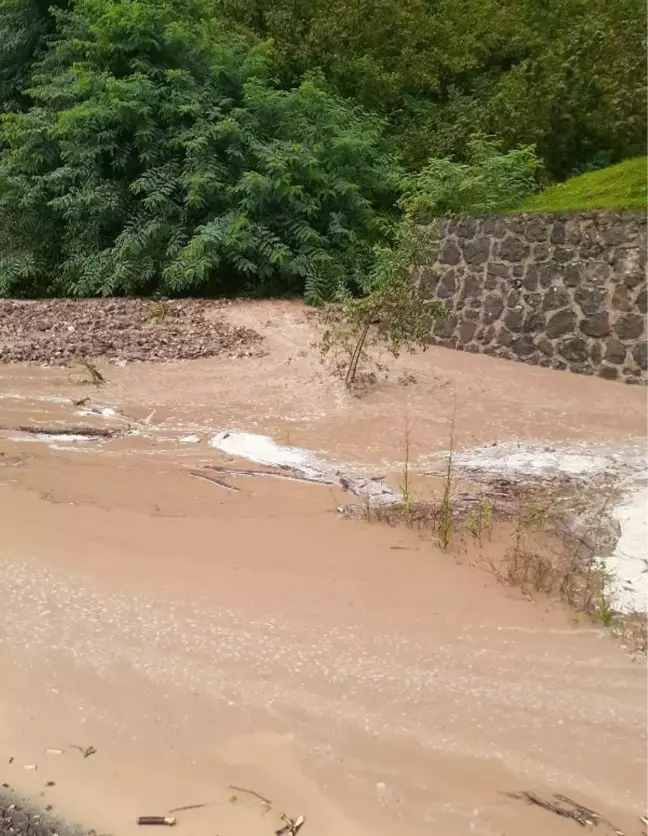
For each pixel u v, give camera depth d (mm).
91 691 2979
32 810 2408
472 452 6176
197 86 13789
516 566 4035
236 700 2943
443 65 16281
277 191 12828
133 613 3527
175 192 13234
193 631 3398
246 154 13422
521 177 12008
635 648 3383
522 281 9180
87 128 13141
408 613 3623
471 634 3463
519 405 7504
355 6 15922
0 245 13695
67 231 13477
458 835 2342
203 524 4578
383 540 4418
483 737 2785
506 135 13938
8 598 3625
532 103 13859
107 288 12523
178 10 14539
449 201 11352
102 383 7762
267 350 9273
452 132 14594
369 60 15664
